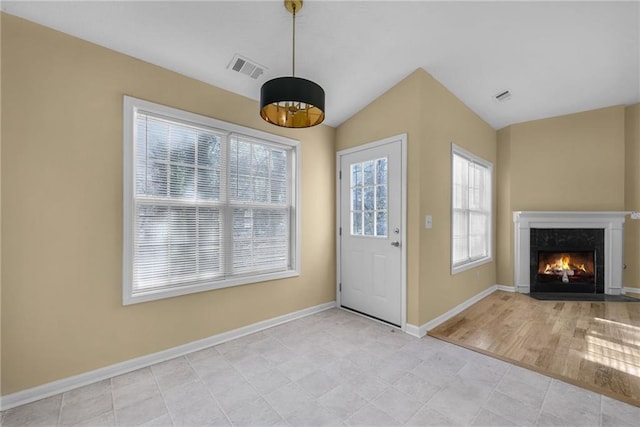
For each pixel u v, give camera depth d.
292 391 1.99
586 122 4.22
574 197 4.30
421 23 2.42
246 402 1.88
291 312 3.33
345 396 1.94
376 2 2.18
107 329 2.16
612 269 4.19
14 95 1.83
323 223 3.69
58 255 1.98
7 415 1.75
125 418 1.73
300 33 2.36
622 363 2.30
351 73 2.91
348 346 2.67
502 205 4.72
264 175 3.18
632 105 4.07
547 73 3.26
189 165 2.61
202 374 2.20
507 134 4.67
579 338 2.79
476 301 4.02
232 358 2.45
